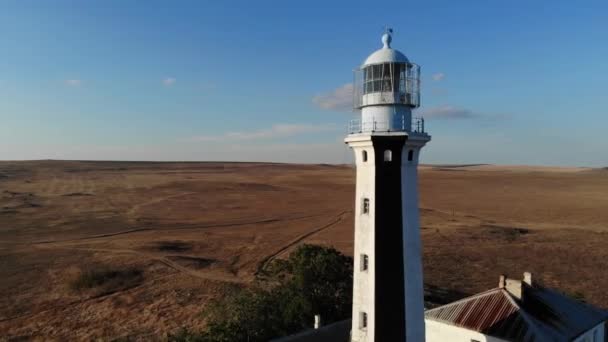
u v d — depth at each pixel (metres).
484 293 24.38
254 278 48.09
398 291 17.98
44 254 59.81
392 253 17.95
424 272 50.53
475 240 67.44
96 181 165.00
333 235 73.88
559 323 22.44
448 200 118.19
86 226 80.56
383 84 18.30
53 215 91.50
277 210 103.62
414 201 18.44
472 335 22.44
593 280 47.66
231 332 25.78
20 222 82.94
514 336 21.22
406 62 18.44
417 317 18.42
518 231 74.56
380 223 17.92
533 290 24.66
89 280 46.88
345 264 32.25
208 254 60.62
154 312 39.00
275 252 61.53
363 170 18.53
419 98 18.81
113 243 66.69
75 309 39.91
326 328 25.52
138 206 107.62
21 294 43.94
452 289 44.19
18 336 34.09
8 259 56.97
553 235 71.62
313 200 122.62
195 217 93.19
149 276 49.91
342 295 30.53
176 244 66.56
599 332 24.25
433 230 75.00
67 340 33.44
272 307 28.61
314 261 31.25
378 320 17.91
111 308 40.12
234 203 115.56
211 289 45.12
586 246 63.75
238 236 73.19
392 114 18.30
